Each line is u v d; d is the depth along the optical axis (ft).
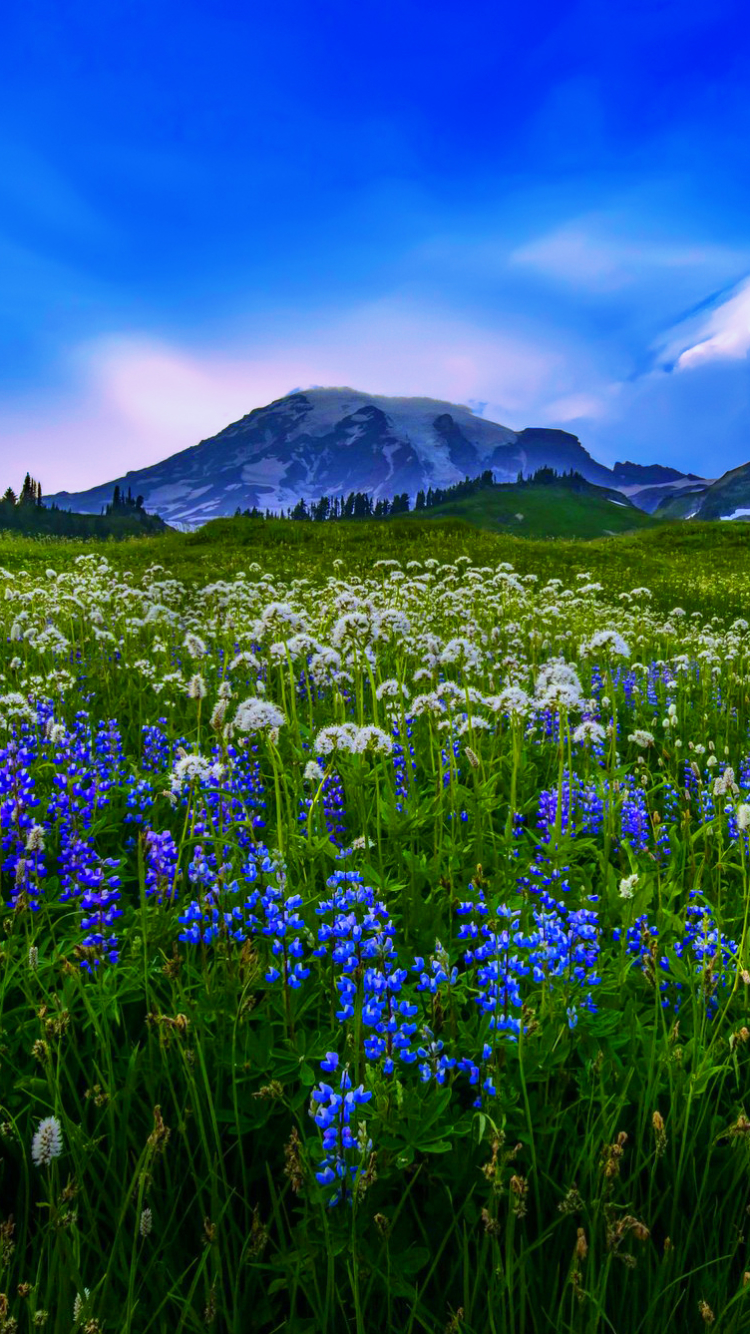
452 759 17.44
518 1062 9.61
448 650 22.26
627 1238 8.11
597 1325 7.11
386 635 22.20
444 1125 8.84
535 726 24.52
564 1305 7.80
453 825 16.35
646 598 87.04
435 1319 7.28
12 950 10.87
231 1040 9.96
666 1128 9.25
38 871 12.48
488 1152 8.74
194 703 24.30
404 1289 7.30
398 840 16.02
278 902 11.82
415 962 11.62
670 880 15.07
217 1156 8.17
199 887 12.71
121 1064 9.88
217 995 10.43
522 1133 8.67
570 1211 7.62
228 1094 9.47
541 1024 9.96
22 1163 8.57
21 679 26.78
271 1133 9.23
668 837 17.34
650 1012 11.23
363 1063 9.53
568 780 18.94
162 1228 8.29
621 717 28.71
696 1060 9.68
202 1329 7.09
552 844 15.10
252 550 124.06
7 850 14.24
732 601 93.45
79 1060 9.07
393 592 53.62
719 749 24.93
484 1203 8.57
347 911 12.38
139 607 43.57
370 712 25.40
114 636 34.91
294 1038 9.96
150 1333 7.43
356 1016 9.38
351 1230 7.20
